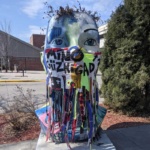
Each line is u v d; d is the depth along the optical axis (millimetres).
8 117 5742
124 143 4316
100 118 4141
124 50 5871
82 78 3730
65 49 3701
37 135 4750
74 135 3854
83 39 3748
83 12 3855
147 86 5977
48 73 3828
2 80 17609
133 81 5828
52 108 3822
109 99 6402
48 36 3803
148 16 5738
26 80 17734
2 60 38219
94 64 3787
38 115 4234
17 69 32219
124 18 5922
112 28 6199
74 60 3658
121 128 5117
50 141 3955
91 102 3791
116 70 6160
